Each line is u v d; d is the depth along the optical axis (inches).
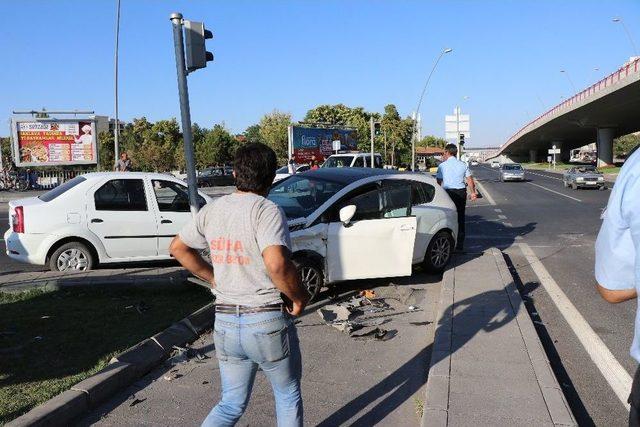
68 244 310.8
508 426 135.9
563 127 2610.7
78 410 150.6
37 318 223.6
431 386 159.5
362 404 162.1
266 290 106.9
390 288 298.7
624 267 86.4
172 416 153.1
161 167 1953.7
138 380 177.0
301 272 258.1
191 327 216.1
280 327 107.3
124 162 705.0
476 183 1544.0
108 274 285.0
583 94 1798.7
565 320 244.4
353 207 231.1
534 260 389.1
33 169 1259.8
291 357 111.0
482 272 311.9
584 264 373.7
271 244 103.2
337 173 305.6
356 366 190.9
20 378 165.8
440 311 236.8
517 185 1443.2
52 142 1173.7
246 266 106.4
